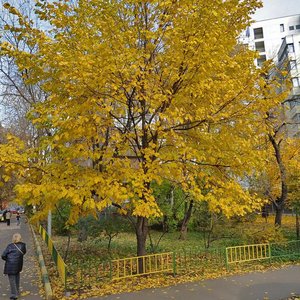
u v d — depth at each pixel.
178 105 6.99
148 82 6.88
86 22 7.48
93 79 6.15
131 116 7.44
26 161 6.77
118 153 7.29
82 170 7.06
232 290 7.30
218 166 7.63
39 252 12.58
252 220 13.03
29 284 8.63
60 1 7.29
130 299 6.70
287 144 14.78
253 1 7.34
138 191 6.57
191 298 6.75
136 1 7.14
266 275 8.64
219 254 9.86
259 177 12.97
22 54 7.02
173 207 15.48
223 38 6.95
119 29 7.25
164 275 8.63
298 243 11.30
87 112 6.60
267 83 7.55
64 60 6.29
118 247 14.13
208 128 7.73
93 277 8.22
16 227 31.02
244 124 7.27
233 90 6.95
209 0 6.52
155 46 7.25
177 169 7.10
